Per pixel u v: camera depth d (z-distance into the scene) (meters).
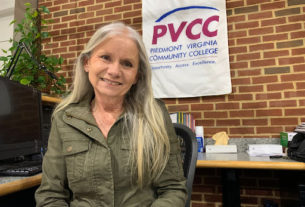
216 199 2.03
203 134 2.12
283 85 1.98
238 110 2.07
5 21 2.70
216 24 2.15
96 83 0.83
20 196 1.30
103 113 0.88
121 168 0.77
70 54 2.60
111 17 2.50
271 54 2.04
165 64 2.27
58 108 0.92
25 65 2.05
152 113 0.85
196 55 2.19
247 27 2.11
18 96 1.22
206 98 2.16
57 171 0.80
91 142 0.80
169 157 0.83
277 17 2.04
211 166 1.41
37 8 2.77
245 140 2.01
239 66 2.11
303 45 1.97
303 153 1.36
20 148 1.18
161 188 0.81
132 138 0.81
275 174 1.93
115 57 0.79
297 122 1.92
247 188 1.99
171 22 2.28
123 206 0.75
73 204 0.78
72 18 2.64
